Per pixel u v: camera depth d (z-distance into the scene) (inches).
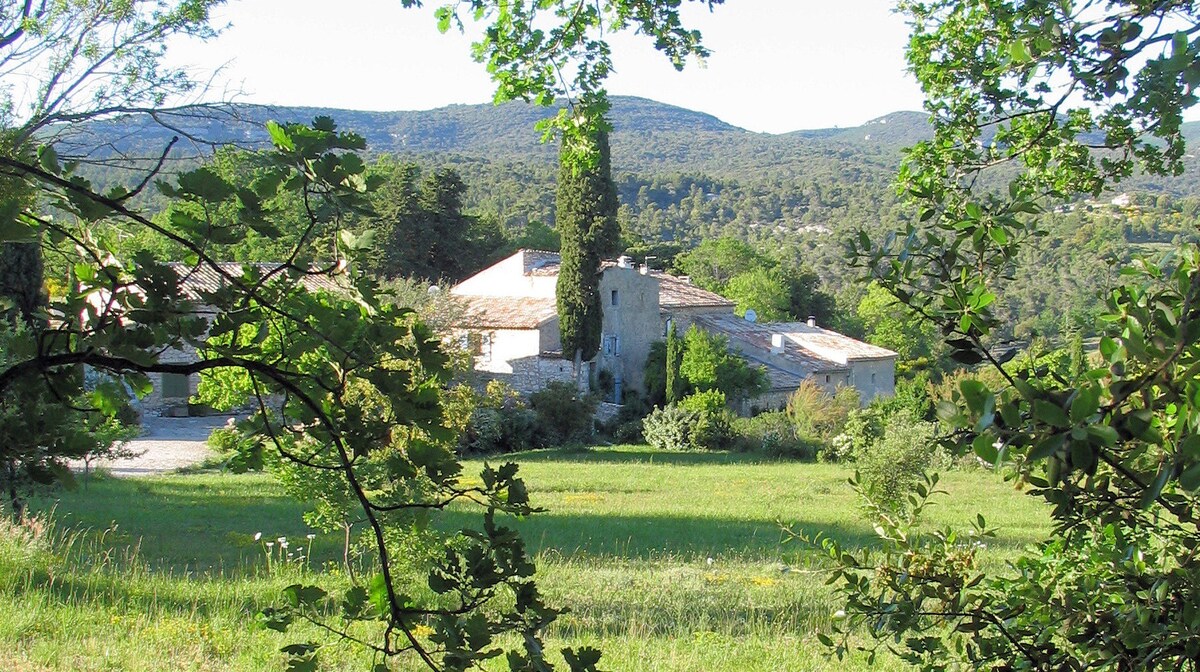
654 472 1151.0
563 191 1736.0
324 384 95.9
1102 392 77.3
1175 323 85.6
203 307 93.8
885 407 1256.8
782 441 1453.0
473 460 1288.1
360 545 518.6
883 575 151.7
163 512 685.9
